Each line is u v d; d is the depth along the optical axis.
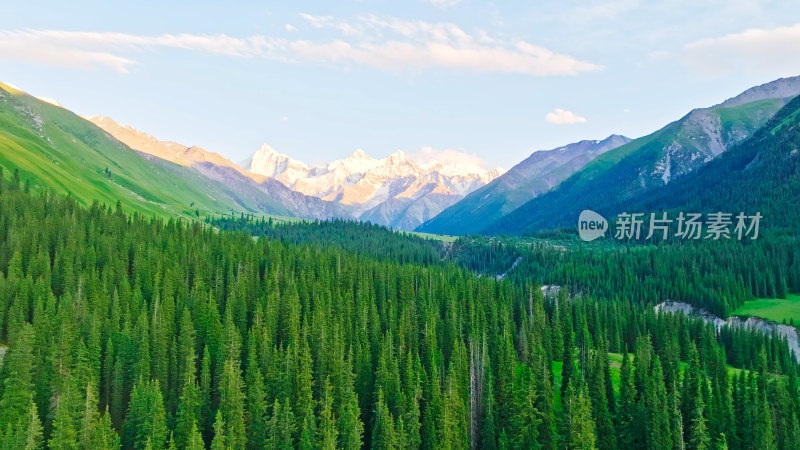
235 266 171.38
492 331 145.38
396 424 100.50
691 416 105.69
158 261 153.88
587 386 110.38
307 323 128.62
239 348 118.81
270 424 96.75
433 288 172.12
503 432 102.50
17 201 189.00
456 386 108.88
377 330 132.38
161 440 90.50
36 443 84.88
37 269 143.12
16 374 94.62
